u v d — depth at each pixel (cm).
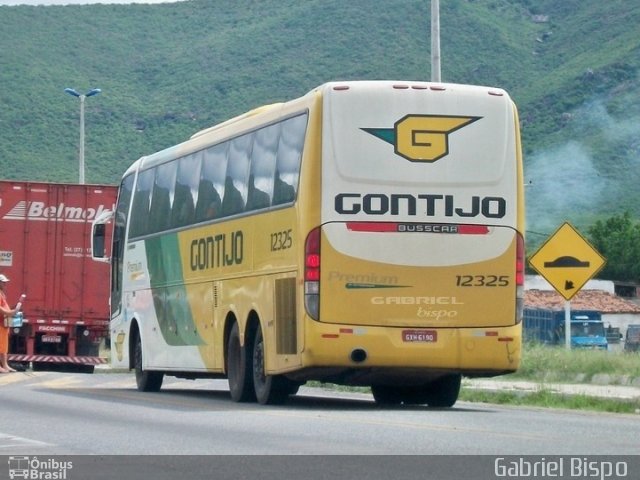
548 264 4531
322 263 3183
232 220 3728
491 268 3253
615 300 13375
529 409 3547
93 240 5144
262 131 3569
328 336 3172
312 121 3231
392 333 3195
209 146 3994
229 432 2594
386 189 3212
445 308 3222
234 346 3719
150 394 4266
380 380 3441
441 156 3244
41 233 6125
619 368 4819
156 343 4434
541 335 12388
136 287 4684
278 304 3366
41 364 6338
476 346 3231
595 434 2538
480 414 3192
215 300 3856
